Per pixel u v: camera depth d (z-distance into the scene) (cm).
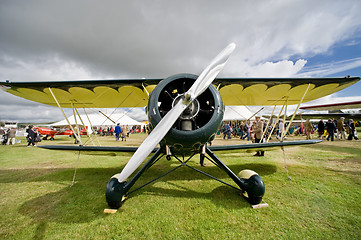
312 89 470
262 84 436
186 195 309
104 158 722
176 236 199
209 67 277
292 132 2134
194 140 244
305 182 359
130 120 3061
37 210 267
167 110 314
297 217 233
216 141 1350
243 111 1917
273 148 402
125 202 285
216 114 255
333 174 412
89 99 528
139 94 491
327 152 720
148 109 265
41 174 468
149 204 276
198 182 378
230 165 525
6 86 412
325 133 1522
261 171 446
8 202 295
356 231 202
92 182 395
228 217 235
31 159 710
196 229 211
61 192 336
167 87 296
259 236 196
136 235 203
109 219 238
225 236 197
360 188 325
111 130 3203
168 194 314
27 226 226
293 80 412
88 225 225
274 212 246
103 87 434
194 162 598
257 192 259
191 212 250
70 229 218
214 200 287
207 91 291
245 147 352
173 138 244
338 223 218
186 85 301
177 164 570
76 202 292
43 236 205
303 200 280
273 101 591
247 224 219
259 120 707
